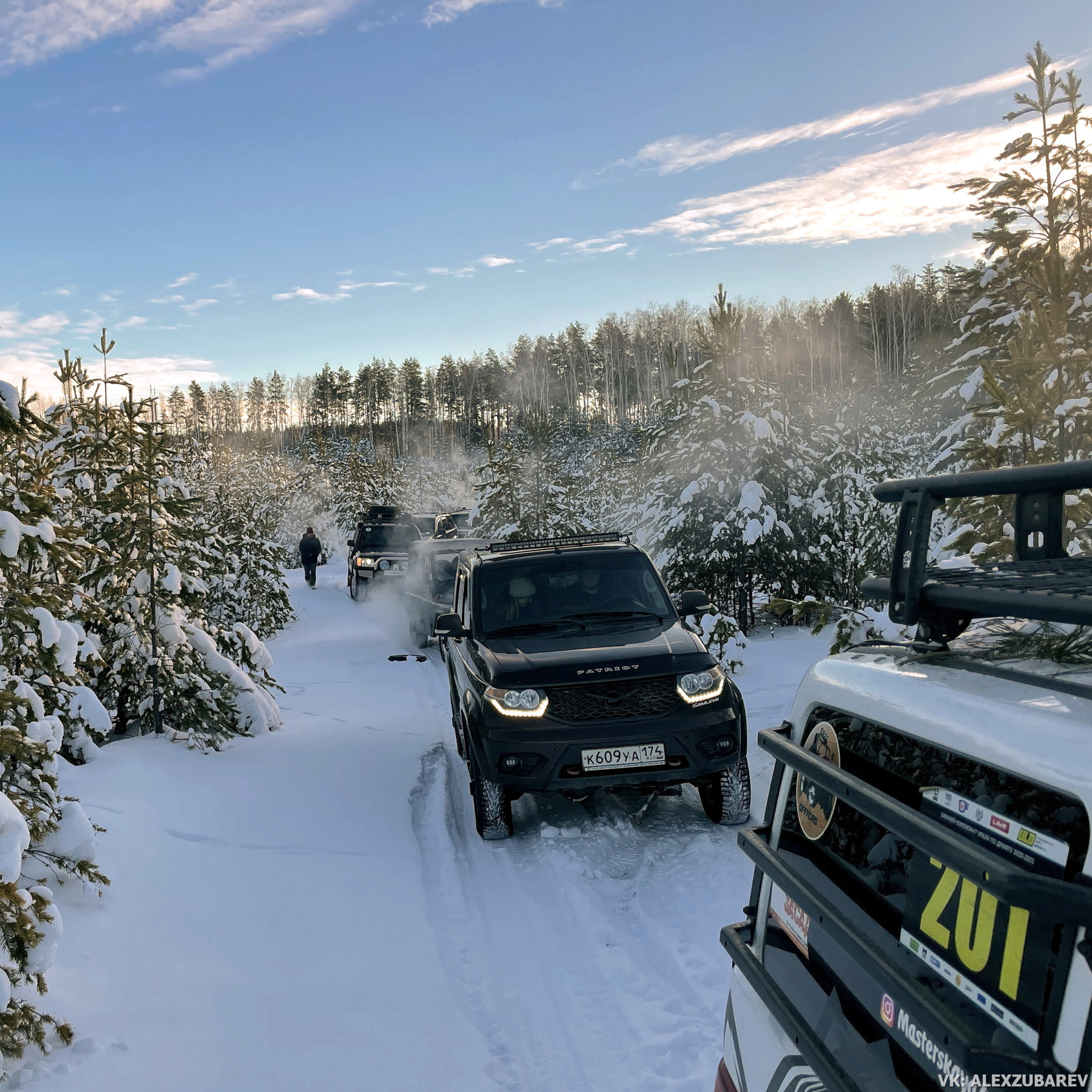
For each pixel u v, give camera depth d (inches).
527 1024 132.0
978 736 47.1
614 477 879.7
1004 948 42.1
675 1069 117.0
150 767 225.3
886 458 581.9
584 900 169.9
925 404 363.3
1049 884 37.9
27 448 220.5
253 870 180.4
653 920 163.2
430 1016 133.0
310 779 246.7
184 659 282.8
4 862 114.2
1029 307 257.1
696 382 538.6
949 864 43.8
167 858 176.1
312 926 160.4
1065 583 52.7
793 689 345.7
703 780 214.4
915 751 53.3
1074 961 37.9
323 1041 123.7
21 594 153.9
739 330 536.7
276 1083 113.0
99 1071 111.3
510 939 160.1
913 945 49.4
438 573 530.0
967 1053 41.2
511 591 255.8
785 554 508.1
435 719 339.3
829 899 58.5
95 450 306.0
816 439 569.3
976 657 57.3
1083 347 229.3
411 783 257.6
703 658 214.4
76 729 223.0
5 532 145.9
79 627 236.2
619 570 261.6
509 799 210.8
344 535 1502.2
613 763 200.2
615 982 141.3
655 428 564.4
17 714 149.3
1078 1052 36.9
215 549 522.0
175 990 133.0
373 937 158.6
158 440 287.0
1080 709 44.1
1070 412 196.4
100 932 143.3
